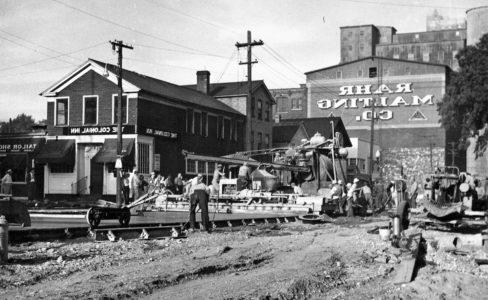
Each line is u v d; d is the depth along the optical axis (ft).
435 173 70.64
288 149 110.42
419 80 260.01
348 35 362.94
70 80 136.87
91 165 133.80
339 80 276.00
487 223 64.28
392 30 376.48
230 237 55.11
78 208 97.19
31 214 78.84
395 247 41.55
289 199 97.66
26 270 34.01
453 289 32.24
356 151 216.74
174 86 164.25
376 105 267.59
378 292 30.76
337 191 95.40
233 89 187.83
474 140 240.94
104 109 133.49
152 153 134.72
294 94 309.01
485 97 167.43
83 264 36.65
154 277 31.48
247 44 133.28
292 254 42.65
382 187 110.73
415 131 258.78
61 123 138.51
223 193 106.11
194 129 153.99
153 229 53.88
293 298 28.45
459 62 178.70
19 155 144.87
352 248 46.47
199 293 28.25
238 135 178.91
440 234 60.13
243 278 32.53
